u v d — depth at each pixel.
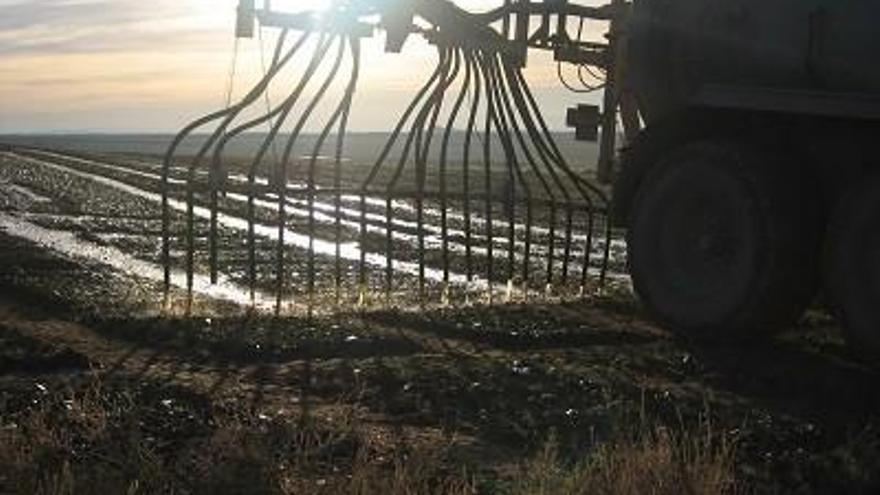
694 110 10.98
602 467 5.86
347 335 10.61
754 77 10.67
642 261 11.23
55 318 11.34
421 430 7.28
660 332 11.42
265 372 8.95
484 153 15.44
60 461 6.10
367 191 14.78
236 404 7.72
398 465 5.88
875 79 9.76
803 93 9.92
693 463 5.90
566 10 14.30
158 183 37.34
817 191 10.28
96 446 6.39
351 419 7.38
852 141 10.02
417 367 9.21
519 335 10.93
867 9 9.80
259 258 18.89
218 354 9.69
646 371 9.42
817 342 10.84
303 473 6.00
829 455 6.87
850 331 9.59
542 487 5.80
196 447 6.53
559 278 17.16
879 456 6.80
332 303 13.27
